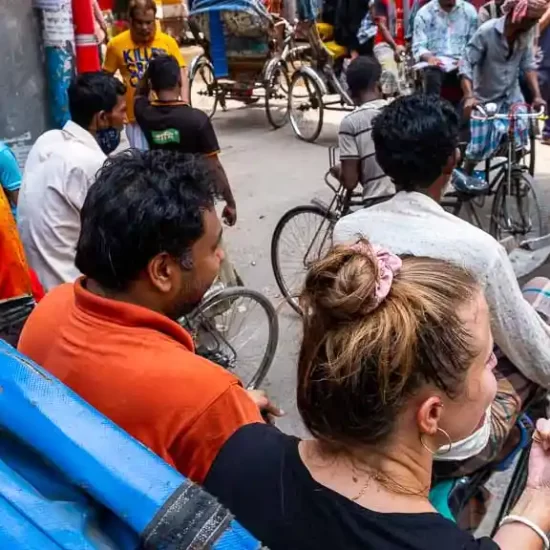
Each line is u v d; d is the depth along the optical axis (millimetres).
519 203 5277
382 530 1080
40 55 4121
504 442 2092
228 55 9148
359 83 4027
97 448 916
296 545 1128
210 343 3641
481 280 2047
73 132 2967
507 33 5488
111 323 1562
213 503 881
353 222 2225
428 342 1087
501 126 5219
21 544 802
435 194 2289
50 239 2873
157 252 1568
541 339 2148
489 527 2756
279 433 1321
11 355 1020
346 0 8648
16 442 960
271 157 8062
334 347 1101
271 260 5156
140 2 5410
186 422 1498
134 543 882
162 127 3953
